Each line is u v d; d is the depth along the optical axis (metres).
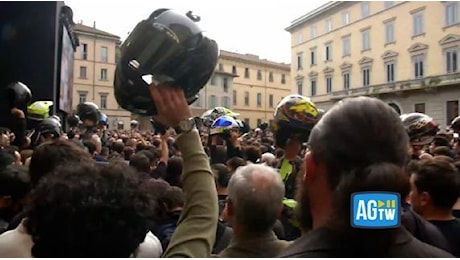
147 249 1.79
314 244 0.98
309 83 46.66
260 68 65.75
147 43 1.28
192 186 1.26
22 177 2.43
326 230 1.00
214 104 56.44
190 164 1.28
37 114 6.41
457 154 4.70
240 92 62.91
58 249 1.04
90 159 1.98
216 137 5.57
